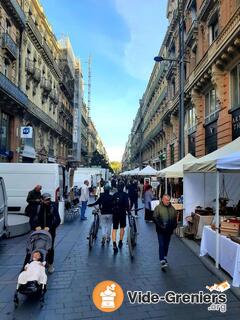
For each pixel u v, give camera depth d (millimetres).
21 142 28094
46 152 38156
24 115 28859
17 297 5199
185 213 11812
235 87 16641
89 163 87688
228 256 6664
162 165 42594
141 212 20047
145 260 8055
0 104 23266
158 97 46156
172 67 31891
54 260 7996
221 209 10453
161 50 42219
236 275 6086
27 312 4973
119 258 8242
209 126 20469
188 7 25500
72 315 4863
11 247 9344
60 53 48844
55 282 6344
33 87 33156
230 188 11773
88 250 9141
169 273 6945
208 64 18625
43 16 35938
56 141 45188
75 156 57281
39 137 35062
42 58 36688
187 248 9539
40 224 6902
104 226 9922
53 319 4734
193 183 11922
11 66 26016
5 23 24625
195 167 8523
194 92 22734
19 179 14719
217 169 7320
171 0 34156
